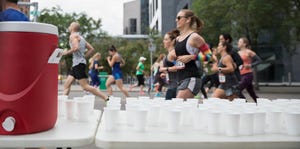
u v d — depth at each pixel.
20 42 1.12
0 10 1.78
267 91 19.55
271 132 1.29
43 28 1.17
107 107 1.34
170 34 5.23
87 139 1.11
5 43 1.12
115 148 1.07
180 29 3.89
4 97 1.12
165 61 5.12
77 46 6.38
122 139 1.10
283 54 28.38
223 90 4.84
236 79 4.88
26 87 1.14
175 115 1.24
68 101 1.47
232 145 1.10
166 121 1.34
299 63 28.42
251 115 1.23
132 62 33.53
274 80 28.80
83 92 14.62
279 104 1.60
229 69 4.77
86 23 30.31
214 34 19.75
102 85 17.61
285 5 18.11
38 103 1.16
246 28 19.17
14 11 1.92
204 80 8.13
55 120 1.29
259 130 1.25
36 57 1.15
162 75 6.84
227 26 19.39
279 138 1.17
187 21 3.82
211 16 19.58
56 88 1.28
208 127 1.23
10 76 1.12
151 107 1.38
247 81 6.27
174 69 3.95
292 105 1.56
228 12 19.08
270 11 18.08
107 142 1.07
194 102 1.65
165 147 1.08
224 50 4.96
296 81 28.58
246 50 6.39
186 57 3.54
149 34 34.62
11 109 1.12
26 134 1.15
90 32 30.95
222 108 1.38
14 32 1.12
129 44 34.97
